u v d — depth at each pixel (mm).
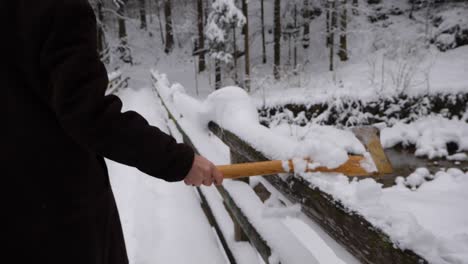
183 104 3748
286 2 22281
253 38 24156
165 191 3369
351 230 1064
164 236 2562
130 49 24750
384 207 994
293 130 9391
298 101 10203
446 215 3148
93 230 1021
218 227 2572
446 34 16812
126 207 2988
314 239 2721
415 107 9766
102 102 893
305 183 1337
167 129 6293
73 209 973
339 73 17047
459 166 7730
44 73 884
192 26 24438
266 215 1469
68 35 863
